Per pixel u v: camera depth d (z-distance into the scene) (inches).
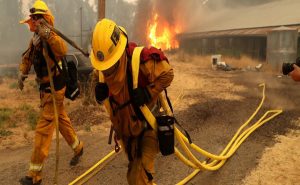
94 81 129.0
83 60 428.1
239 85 546.3
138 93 110.7
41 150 167.3
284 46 823.7
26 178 167.9
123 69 111.1
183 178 182.1
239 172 189.0
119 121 120.2
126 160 206.7
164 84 114.2
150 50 114.3
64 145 237.3
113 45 108.1
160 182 177.6
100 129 280.5
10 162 208.8
